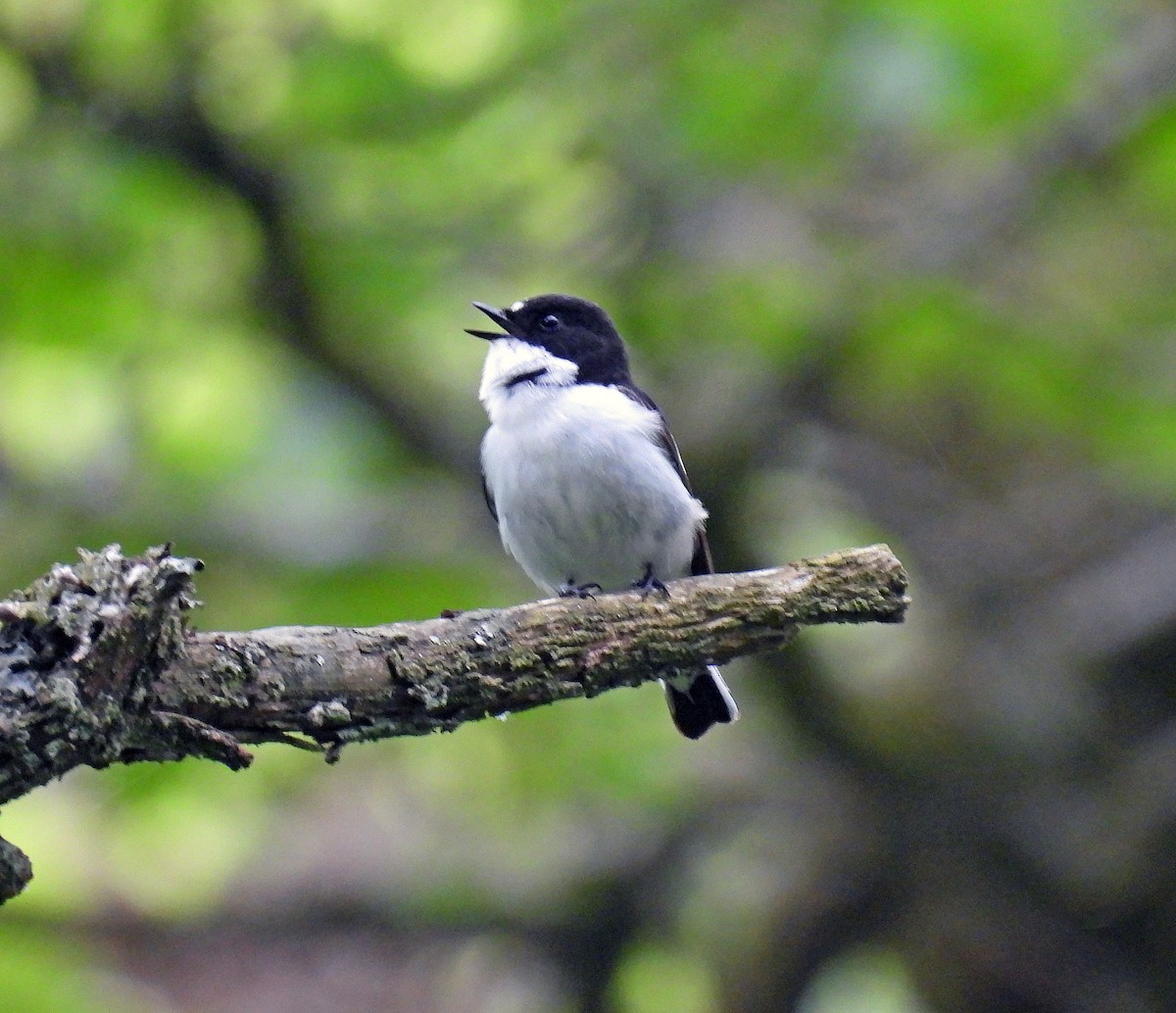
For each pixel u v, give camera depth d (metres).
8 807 12.88
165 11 10.62
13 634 4.99
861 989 13.62
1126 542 12.42
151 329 11.34
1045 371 11.10
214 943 14.19
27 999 9.22
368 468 11.58
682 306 11.16
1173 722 11.55
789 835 12.55
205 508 11.45
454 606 11.06
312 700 5.53
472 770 12.38
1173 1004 11.27
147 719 5.19
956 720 11.48
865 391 12.15
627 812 12.84
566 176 11.68
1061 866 11.30
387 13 11.19
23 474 11.76
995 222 11.09
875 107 10.35
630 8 11.11
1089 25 10.60
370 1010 14.23
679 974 13.30
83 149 10.82
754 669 11.01
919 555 12.54
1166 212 11.80
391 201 11.47
